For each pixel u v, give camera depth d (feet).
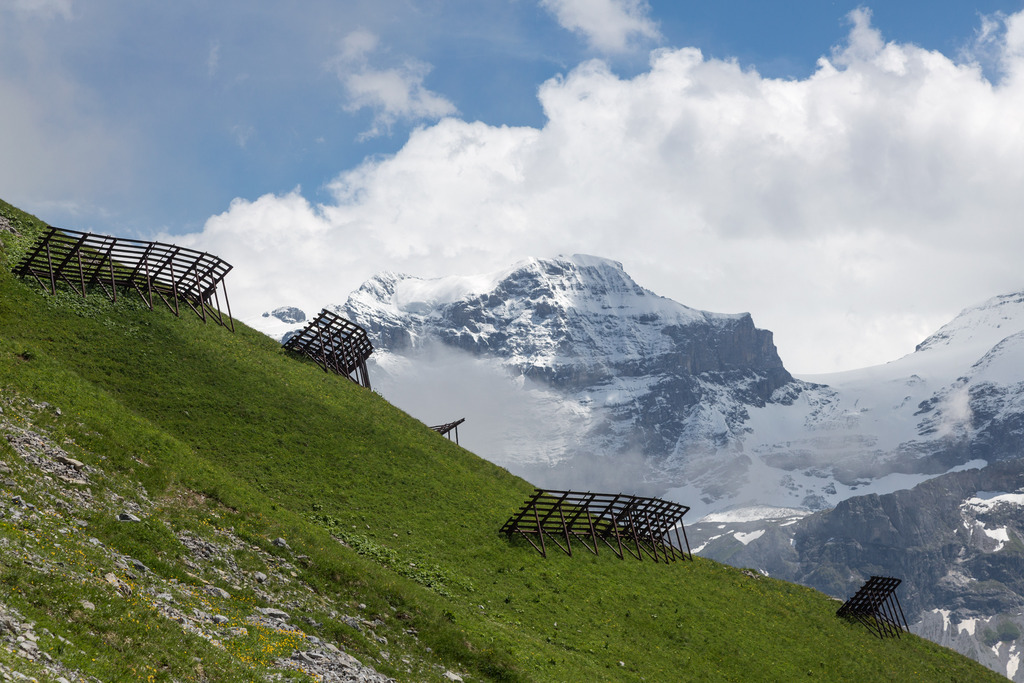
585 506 214.90
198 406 189.88
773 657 192.34
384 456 208.85
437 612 132.87
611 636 170.50
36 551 85.15
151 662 77.66
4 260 204.13
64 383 147.54
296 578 122.93
